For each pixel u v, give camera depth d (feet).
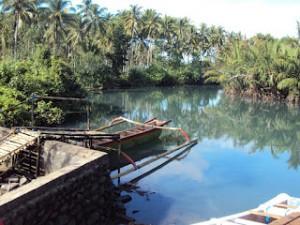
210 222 31.63
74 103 102.47
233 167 58.03
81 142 46.09
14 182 38.81
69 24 165.07
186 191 46.96
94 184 34.47
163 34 228.22
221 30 249.96
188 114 113.80
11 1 146.51
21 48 171.42
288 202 36.47
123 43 198.70
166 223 37.83
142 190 46.55
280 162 61.62
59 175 30.68
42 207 28.68
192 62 241.14
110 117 99.60
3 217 25.32
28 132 41.65
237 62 169.78
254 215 32.86
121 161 57.62
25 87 85.05
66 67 109.60
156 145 70.03
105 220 36.01
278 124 100.37
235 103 144.15
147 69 209.05
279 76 142.92
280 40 153.69
